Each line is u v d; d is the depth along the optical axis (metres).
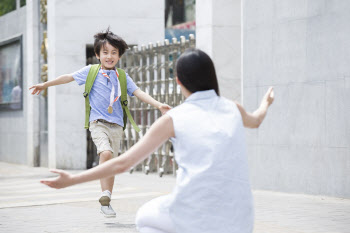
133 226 6.85
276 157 9.91
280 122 9.84
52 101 16.30
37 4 18.09
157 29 16.61
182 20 23.11
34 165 18.02
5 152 20.86
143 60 14.57
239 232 2.96
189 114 3.04
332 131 9.00
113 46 7.11
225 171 2.96
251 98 10.34
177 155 3.03
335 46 8.96
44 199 9.63
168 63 13.47
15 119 19.89
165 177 13.32
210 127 3.01
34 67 18.03
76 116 16.20
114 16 16.41
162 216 3.07
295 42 9.59
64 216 7.71
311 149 9.33
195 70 3.14
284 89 9.77
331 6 9.03
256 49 10.27
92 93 7.15
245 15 10.45
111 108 7.00
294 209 7.98
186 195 2.93
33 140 18.03
